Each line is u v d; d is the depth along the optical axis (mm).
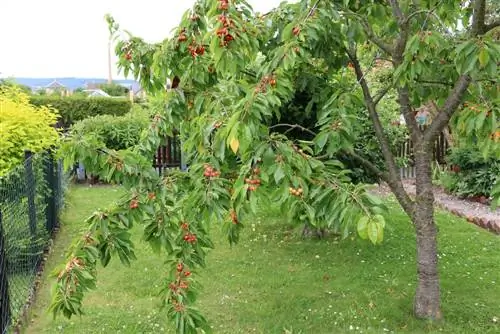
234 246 6465
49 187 6898
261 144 2539
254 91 2680
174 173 3195
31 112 7227
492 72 3002
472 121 3014
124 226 3012
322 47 3867
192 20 3406
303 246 6402
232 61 2939
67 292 2773
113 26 4105
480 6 3754
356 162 5543
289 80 3303
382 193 9898
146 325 4344
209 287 5152
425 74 3850
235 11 3014
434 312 4301
